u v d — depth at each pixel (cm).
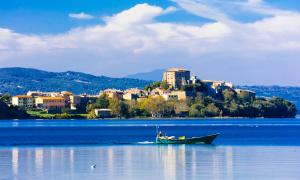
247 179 16850
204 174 17825
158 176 17488
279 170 18512
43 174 17950
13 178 17238
